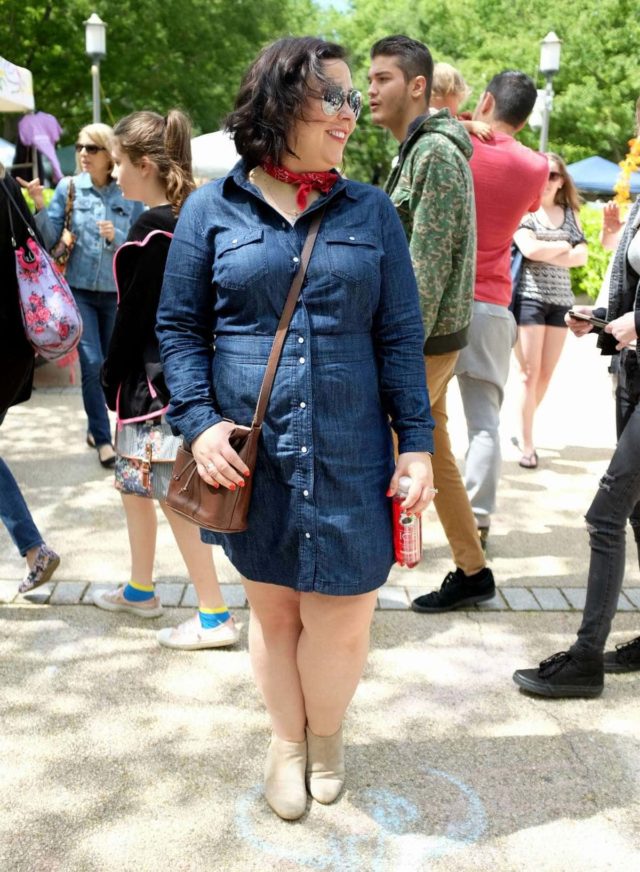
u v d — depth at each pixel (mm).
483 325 4105
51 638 3447
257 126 2143
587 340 10492
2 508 3693
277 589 2363
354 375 2182
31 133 11180
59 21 22703
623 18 27266
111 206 5633
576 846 2383
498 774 2676
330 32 35188
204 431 2172
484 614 3736
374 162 34562
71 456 5832
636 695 3125
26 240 3383
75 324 3434
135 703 3010
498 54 28625
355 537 2201
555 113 27391
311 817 2480
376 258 2184
